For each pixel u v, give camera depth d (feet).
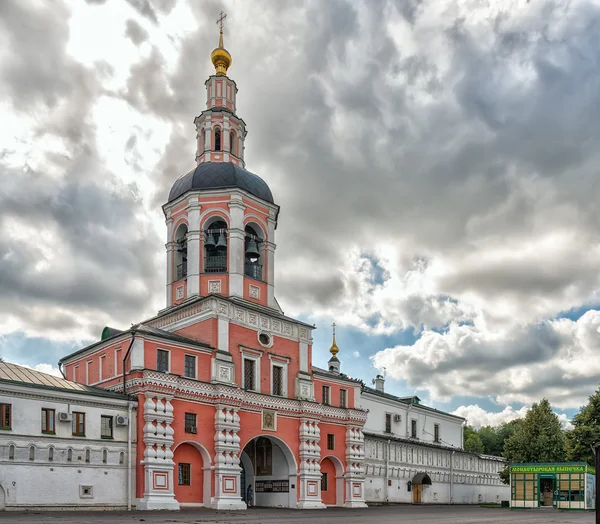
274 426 154.40
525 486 180.65
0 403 110.52
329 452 169.07
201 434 138.51
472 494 273.33
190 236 160.35
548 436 221.66
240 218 161.07
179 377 135.44
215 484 137.80
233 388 144.87
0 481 107.65
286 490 158.51
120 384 134.31
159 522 87.30
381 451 215.10
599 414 212.84
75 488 117.19
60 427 117.60
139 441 128.06
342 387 179.42
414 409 254.27
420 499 233.76
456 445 284.61
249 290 160.35
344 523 94.17
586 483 171.94
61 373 157.69
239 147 176.96
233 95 181.37
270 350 159.33
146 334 134.62
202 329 148.97
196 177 164.86
